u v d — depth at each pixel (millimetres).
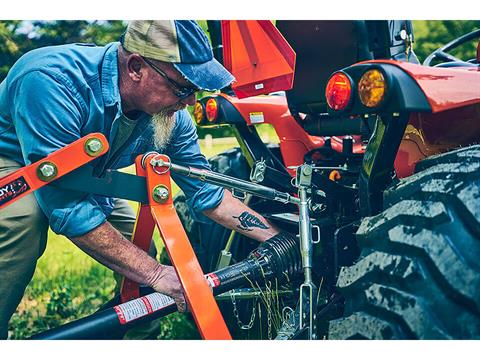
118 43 2359
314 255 2492
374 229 1837
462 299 1627
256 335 2906
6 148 2408
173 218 2225
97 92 2273
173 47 2168
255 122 3037
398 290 1698
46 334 2197
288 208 3084
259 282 2461
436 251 1658
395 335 1674
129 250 2254
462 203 1682
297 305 2330
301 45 2662
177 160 2766
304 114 3000
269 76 2658
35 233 2357
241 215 2752
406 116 1961
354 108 1867
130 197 2225
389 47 2404
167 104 2305
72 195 2197
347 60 2533
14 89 2260
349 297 1850
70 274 4309
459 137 2172
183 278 2137
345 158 2832
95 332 2211
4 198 2045
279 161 3119
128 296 2473
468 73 1922
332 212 2605
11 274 2357
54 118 2150
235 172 3332
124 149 2475
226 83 2248
